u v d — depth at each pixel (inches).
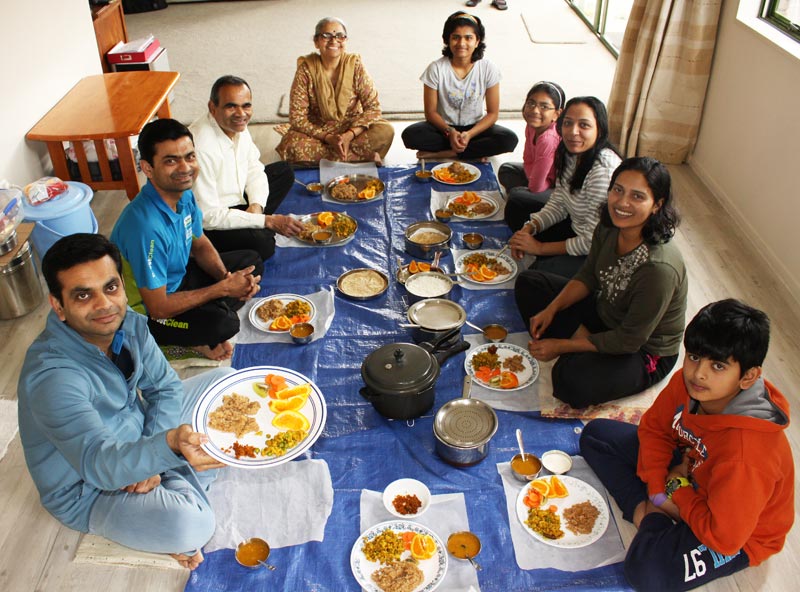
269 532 85.4
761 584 82.9
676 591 77.7
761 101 150.0
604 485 90.6
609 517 85.9
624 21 266.7
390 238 143.1
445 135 175.5
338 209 153.9
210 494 89.6
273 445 88.1
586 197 121.3
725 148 167.5
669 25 170.7
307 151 170.9
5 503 95.0
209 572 81.2
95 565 85.7
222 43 286.0
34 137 149.3
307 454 95.0
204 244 119.0
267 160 187.6
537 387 105.7
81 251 70.5
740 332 68.9
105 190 170.4
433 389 98.8
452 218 148.7
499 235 143.8
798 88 135.3
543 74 246.1
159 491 79.7
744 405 73.5
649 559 78.0
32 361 74.7
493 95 171.0
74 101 168.1
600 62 258.4
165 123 98.7
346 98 168.7
